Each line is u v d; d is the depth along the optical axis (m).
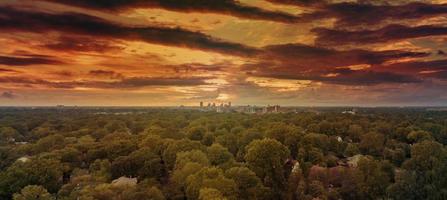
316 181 106.75
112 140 164.62
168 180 117.50
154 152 138.12
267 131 162.50
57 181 109.06
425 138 167.25
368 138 170.12
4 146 172.38
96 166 127.44
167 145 140.12
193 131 183.62
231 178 94.38
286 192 106.38
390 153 154.12
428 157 121.06
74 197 88.69
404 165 125.75
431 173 105.31
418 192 98.12
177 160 114.12
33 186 90.56
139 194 85.94
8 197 97.12
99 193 86.50
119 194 88.94
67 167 120.31
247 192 93.38
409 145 166.75
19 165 115.25
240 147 152.50
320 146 154.12
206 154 126.56
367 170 112.56
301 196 101.69
